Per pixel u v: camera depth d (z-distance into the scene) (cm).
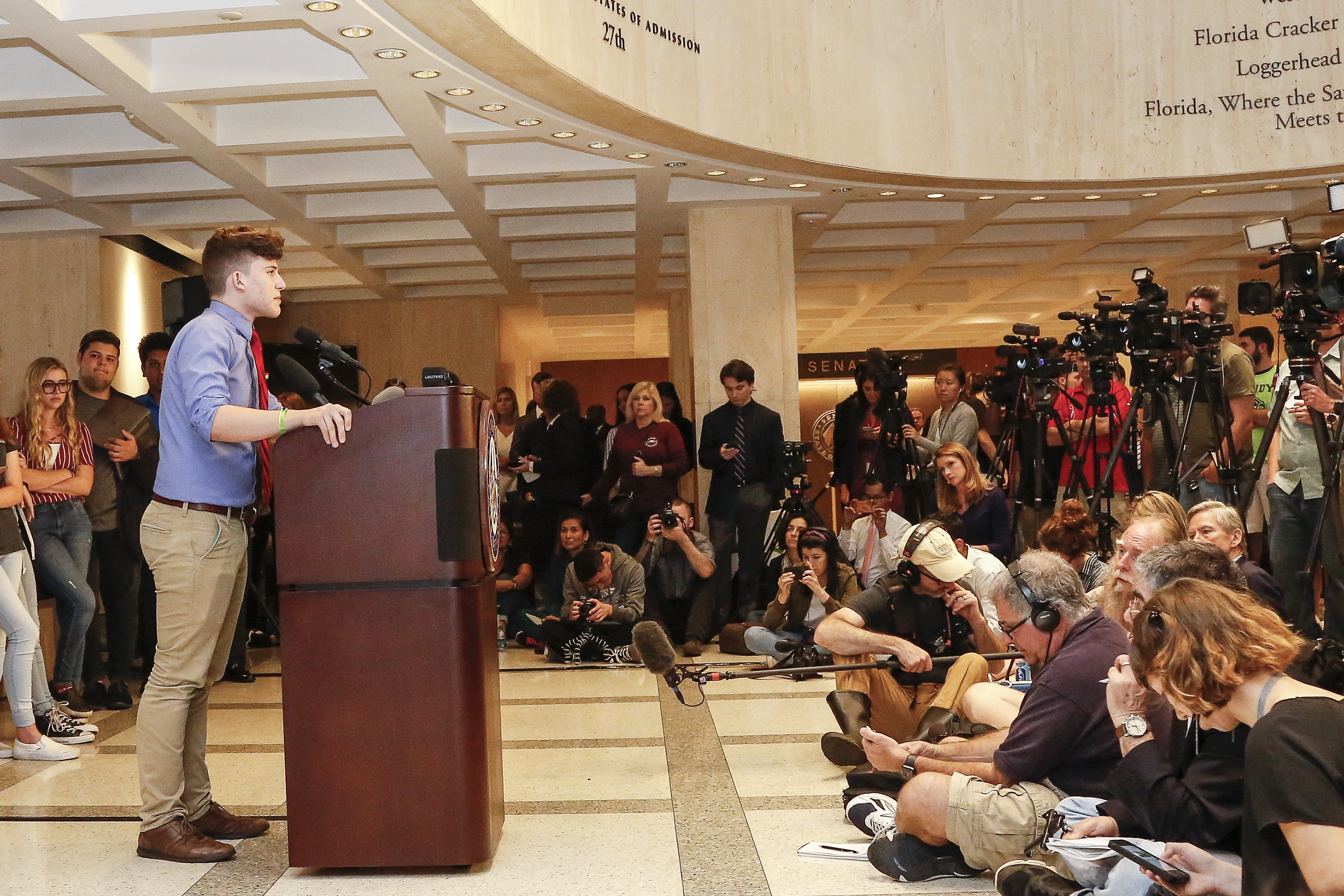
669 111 638
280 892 301
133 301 916
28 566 492
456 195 789
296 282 1112
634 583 706
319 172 740
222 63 552
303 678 312
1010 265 1177
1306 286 448
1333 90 785
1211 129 793
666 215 873
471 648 311
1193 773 245
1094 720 278
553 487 786
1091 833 256
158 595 329
